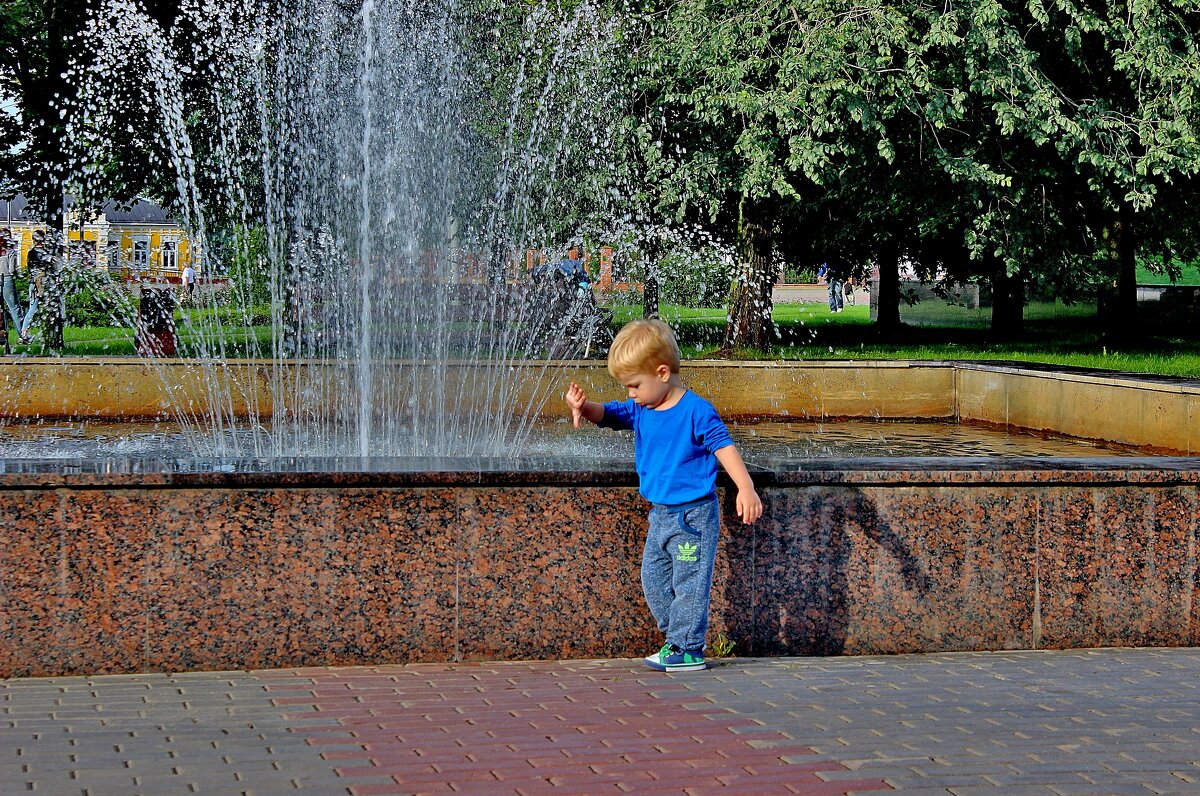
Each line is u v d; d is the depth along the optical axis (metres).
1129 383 9.60
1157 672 4.93
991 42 17.22
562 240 18.98
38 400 11.15
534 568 4.91
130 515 4.65
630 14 19.11
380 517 4.80
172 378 11.22
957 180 18.88
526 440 10.21
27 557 4.62
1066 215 21.45
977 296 33.25
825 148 17.02
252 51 18.86
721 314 28.41
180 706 4.26
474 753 3.80
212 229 19.86
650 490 4.80
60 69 19.23
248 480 4.70
